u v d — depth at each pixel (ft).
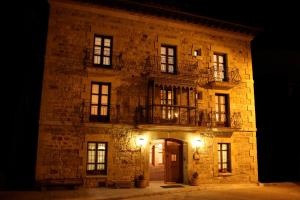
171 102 47.11
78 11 43.65
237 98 52.31
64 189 38.45
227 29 52.95
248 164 50.80
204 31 51.78
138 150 43.78
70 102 41.24
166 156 49.01
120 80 44.37
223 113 51.60
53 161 39.04
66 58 42.01
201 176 46.96
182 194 39.27
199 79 49.70
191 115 47.44
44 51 43.68
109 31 44.88
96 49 44.55
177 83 46.37
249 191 43.29
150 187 42.80
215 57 52.95
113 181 41.50
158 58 47.24
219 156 49.78
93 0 43.04
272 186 49.65
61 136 40.04
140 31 46.98
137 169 43.21
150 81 45.85
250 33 55.06
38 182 37.78
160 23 48.52
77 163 40.11
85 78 42.60
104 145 42.52
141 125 42.47
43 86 40.32
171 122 46.14
